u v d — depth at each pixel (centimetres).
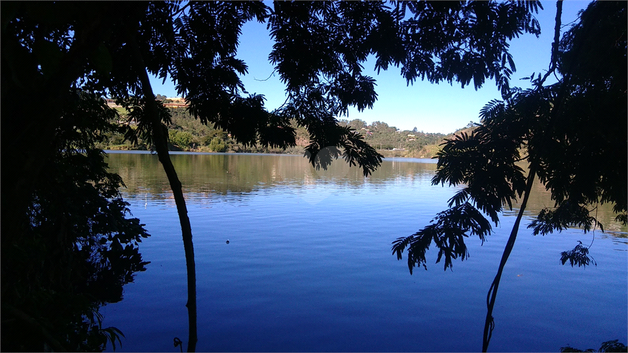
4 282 187
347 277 612
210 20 296
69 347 202
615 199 263
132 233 752
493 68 257
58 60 130
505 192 259
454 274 637
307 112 324
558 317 475
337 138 308
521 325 451
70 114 320
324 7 286
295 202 1455
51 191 323
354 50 296
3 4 116
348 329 433
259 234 929
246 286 567
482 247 847
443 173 279
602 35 243
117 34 226
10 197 125
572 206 341
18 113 129
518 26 235
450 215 266
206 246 804
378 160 311
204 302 504
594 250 831
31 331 162
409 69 284
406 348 392
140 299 508
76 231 450
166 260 691
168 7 288
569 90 259
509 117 267
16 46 124
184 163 3622
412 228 1020
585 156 258
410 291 555
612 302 523
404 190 2017
